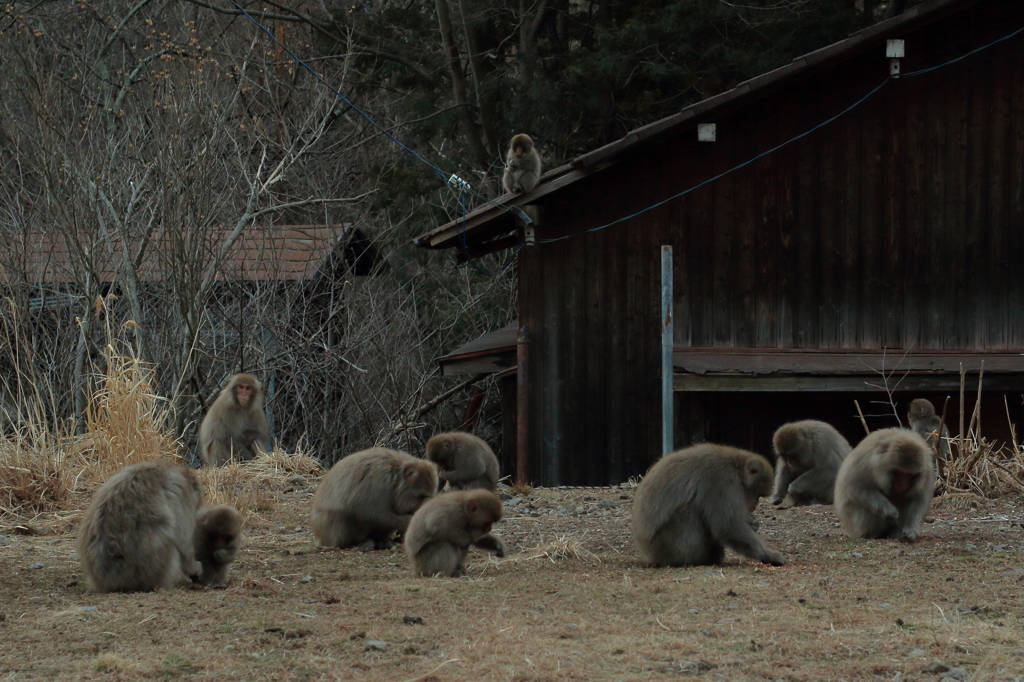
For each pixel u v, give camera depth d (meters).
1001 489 11.74
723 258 16.17
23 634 5.71
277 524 10.25
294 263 22.34
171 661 5.19
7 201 19.22
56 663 5.17
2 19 23.00
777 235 16.20
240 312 19.64
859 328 16.25
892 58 15.95
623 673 5.00
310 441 22.86
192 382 19.02
